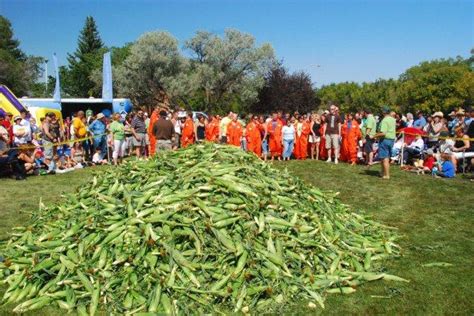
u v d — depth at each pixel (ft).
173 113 61.11
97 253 16.93
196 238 16.70
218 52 195.31
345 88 248.11
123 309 15.12
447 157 43.11
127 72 196.54
